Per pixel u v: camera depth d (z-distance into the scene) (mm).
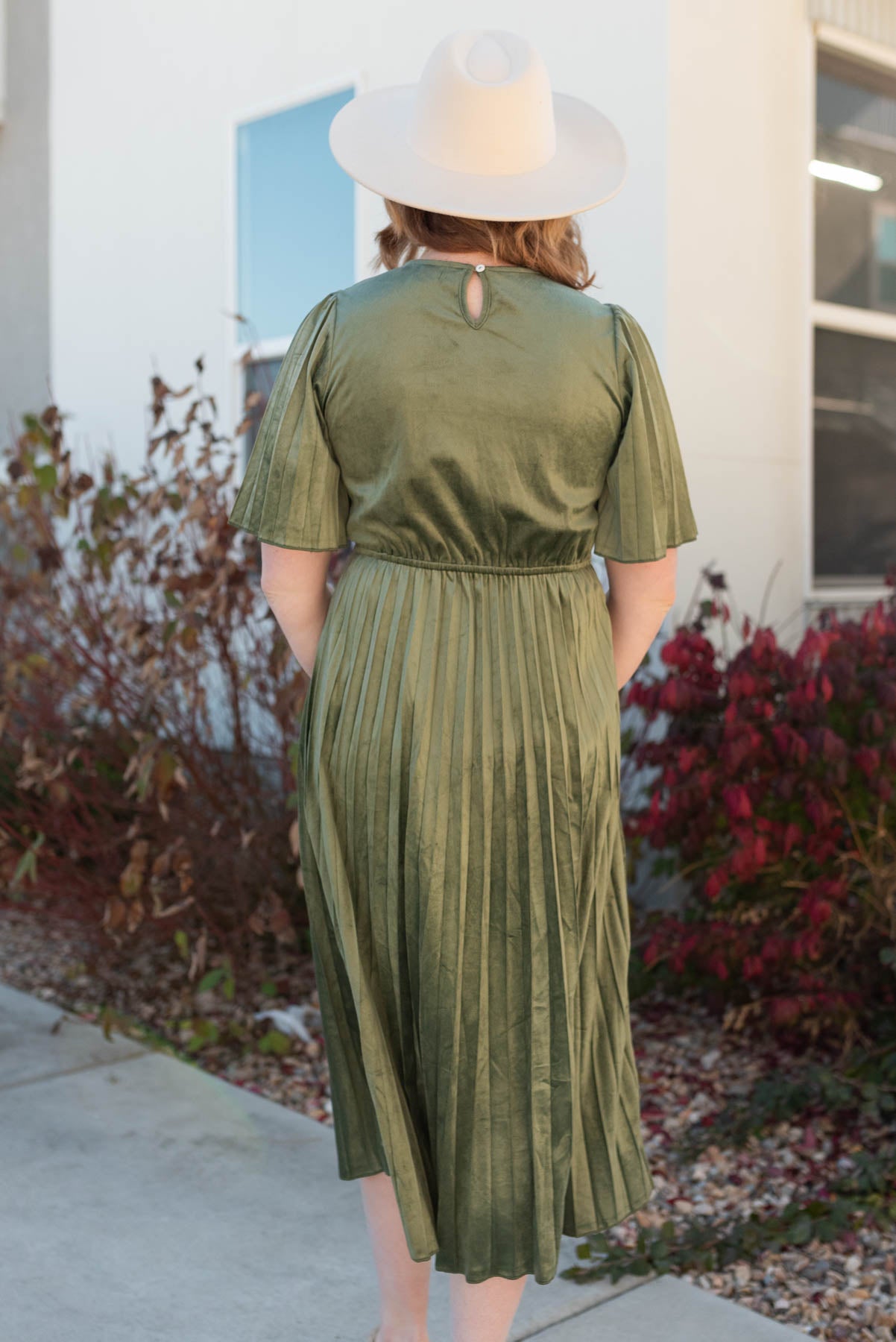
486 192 1508
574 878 1563
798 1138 2785
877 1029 3121
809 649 2980
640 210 3766
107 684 3658
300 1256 2271
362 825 1553
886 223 4574
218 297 5301
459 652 1522
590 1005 1617
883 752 2924
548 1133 1555
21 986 3895
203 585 3373
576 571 1612
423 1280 1769
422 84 1570
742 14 3893
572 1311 2115
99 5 5785
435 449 1467
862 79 4426
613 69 3803
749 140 3949
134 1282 2176
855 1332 2080
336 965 1680
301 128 4875
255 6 4992
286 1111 2936
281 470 1562
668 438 1600
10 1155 2668
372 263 1693
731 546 3973
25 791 3891
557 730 1537
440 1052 1537
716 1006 3314
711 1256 2271
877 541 4562
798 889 3207
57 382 6219
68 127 6031
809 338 4191
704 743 3078
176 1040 3432
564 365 1485
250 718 4062
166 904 3658
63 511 3654
